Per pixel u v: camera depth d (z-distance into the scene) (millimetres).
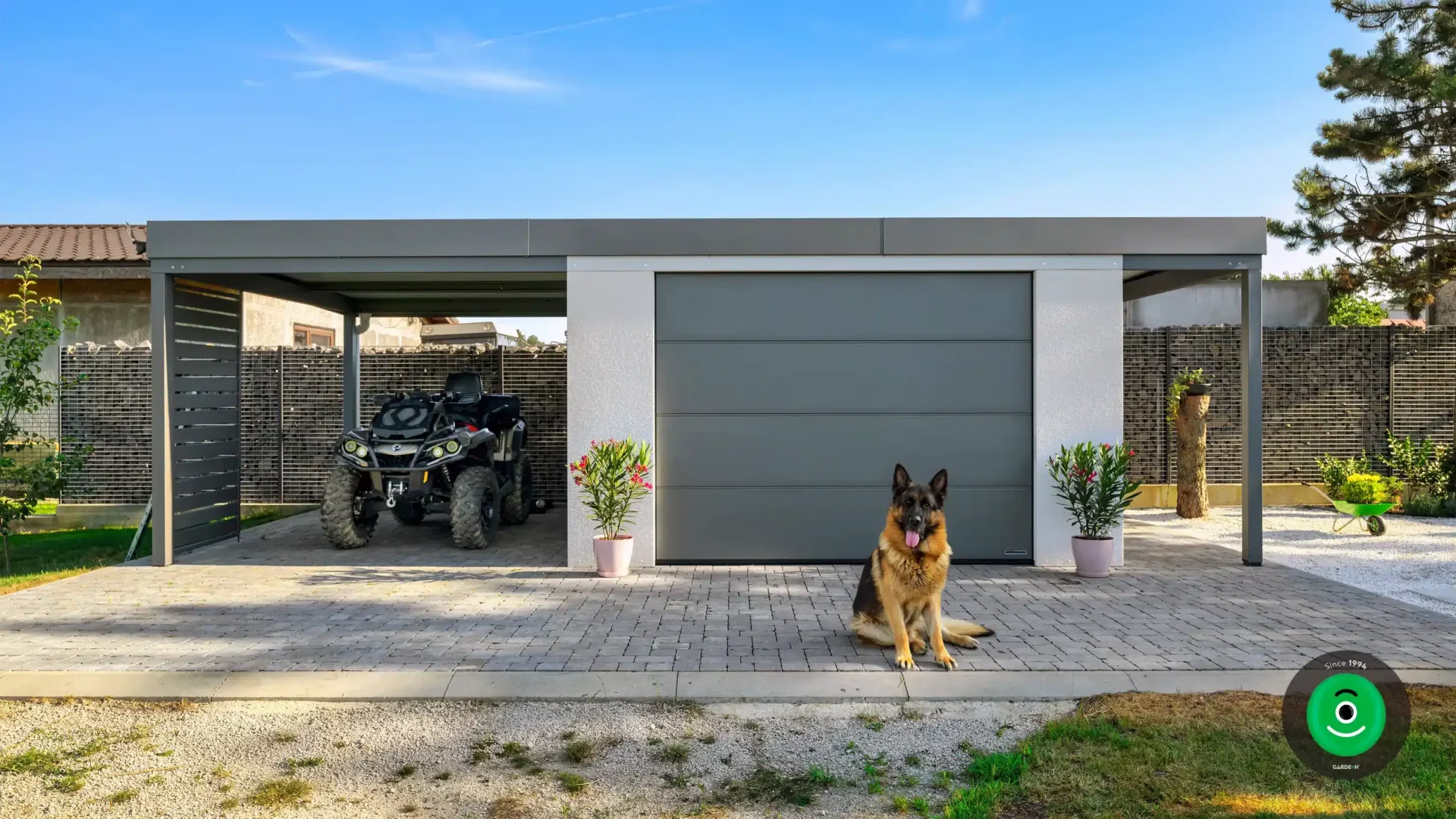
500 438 10820
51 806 3535
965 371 8336
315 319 16734
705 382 8336
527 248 8180
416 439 9320
